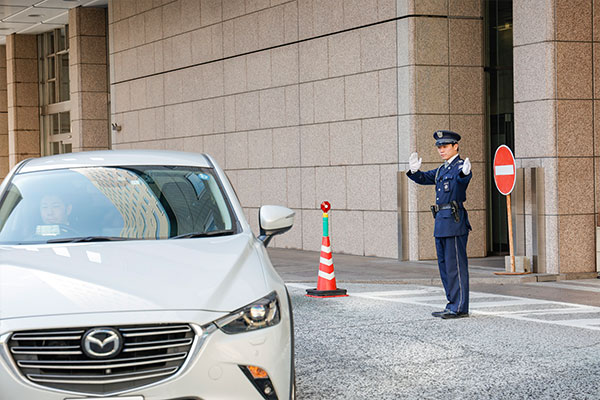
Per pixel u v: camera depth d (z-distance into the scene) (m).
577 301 10.90
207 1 21.77
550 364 7.05
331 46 17.62
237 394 3.93
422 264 15.15
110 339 3.79
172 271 4.27
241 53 20.56
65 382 3.76
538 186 13.48
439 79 15.77
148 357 3.82
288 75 18.98
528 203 13.66
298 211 18.88
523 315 9.68
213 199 5.52
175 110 23.45
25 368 3.77
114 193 5.45
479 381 6.48
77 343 3.81
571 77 13.50
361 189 17.00
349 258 16.53
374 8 16.42
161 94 24.09
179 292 4.04
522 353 7.50
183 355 3.87
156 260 4.42
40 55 34.94
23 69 34.75
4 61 38.59
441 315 9.48
